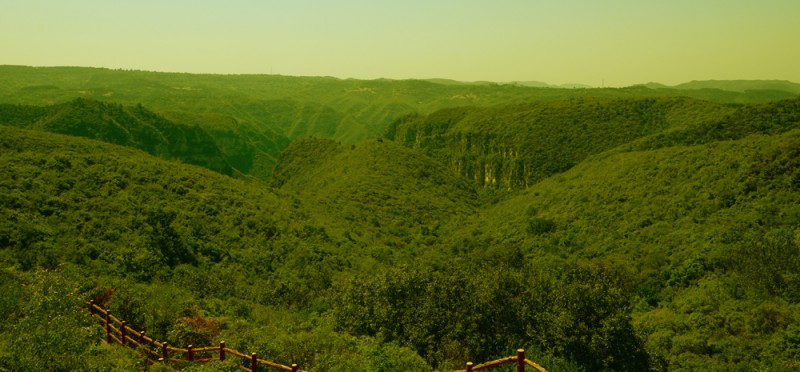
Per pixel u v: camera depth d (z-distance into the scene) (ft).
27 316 35.88
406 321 63.21
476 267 125.08
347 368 40.40
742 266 97.86
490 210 255.91
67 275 72.90
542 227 170.50
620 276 111.34
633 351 64.13
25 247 93.15
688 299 96.99
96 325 46.78
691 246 118.73
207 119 559.38
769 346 72.95
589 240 149.18
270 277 121.70
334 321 71.10
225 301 88.17
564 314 62.69
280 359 46.98
